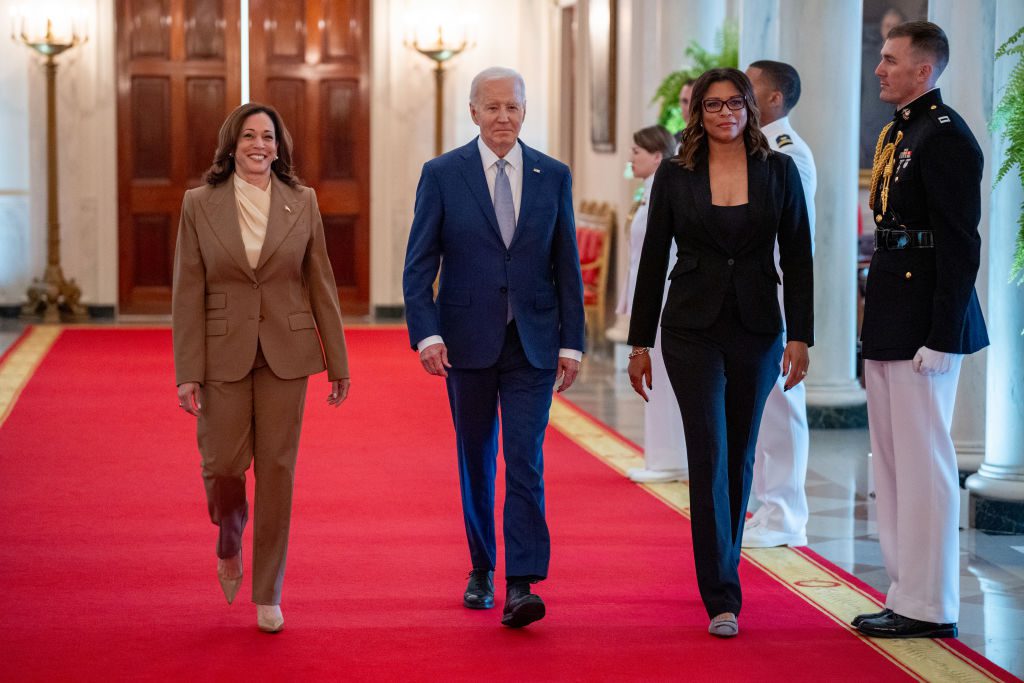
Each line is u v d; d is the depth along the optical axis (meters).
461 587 5.94
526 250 5.34
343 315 18.16
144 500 7.66
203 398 5.14
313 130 17.97
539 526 5.27
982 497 7.19
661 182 5.32
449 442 9.64
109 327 16.38
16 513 7.32
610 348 14.94
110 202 17.27
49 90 16.56
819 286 10.24
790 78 6.61
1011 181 6.92
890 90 5.16
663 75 12.34
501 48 17.97
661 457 8.35
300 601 5.70
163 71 17.66
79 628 5.30
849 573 6.25
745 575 6.15
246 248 5.12
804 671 4.83
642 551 6.62
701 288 5.21
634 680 4.73
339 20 17.91
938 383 5.10
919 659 4.98
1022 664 5.04
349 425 10.27
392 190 17.95
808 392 10.33
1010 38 6.22
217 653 5.00
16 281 17.17
